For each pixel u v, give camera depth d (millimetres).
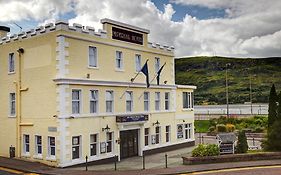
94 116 25172
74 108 24000
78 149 24109
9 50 27094
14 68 26594
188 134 36656
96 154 25438
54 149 23453
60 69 23125
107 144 26484
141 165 24797
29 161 24734
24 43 25844
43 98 24203
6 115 26969
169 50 34062
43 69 24297
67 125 23062
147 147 30453
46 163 23672
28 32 25531
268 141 26906
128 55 29000
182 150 33531
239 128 47312
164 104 33156
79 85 24125
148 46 31281
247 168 22219
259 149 29219
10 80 26812
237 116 56875
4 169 22344
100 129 25656
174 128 34344
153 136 31297
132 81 28906
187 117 36469
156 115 31797
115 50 27688
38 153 24656
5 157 26500
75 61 24156
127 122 27547
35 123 24688
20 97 25891
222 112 74312
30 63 25328
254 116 53688
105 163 25828
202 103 120750
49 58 23906
